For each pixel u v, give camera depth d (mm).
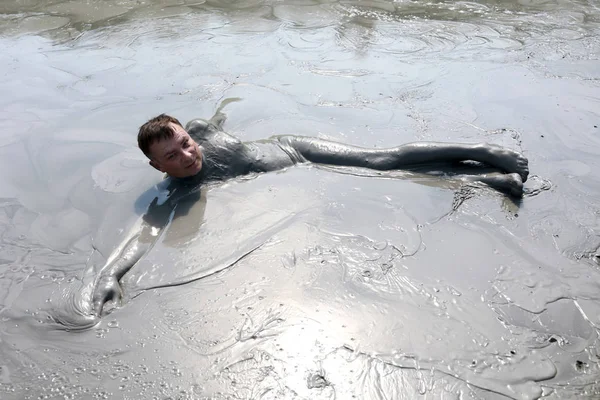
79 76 4820
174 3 6832
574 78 4363
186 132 3084
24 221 2980
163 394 1922
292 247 2609
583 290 2297
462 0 6457
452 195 2947
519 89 4203
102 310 2328
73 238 2824
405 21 5863
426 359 1994
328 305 2254
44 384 2000
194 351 2082
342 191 3033
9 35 5973
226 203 2994
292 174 3219
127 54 5285
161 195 3105
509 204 2869
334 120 3842
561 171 3158
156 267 2561
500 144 3457
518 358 1991
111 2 6941
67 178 3350
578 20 5676
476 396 1851
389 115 3883
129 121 3977
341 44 5285
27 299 2430
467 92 4191
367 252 2549
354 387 1901
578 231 2658
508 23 5676
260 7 6523
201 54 5191
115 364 2057
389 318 2178
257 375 1964
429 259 2492
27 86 4648
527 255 2508
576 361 1976
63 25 6223
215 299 2330
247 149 3299
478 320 2158
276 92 4312
